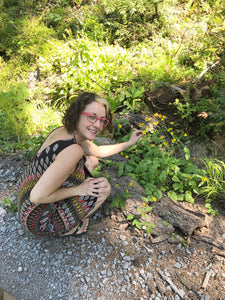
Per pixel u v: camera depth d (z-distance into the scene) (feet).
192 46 15.55
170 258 7.45
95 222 8.15
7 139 10.74
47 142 5.82
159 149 10.46
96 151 7.77
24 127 11.53
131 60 14.51
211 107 11.14
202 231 8.11
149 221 8.02
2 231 7.97
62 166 5.38
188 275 7.11
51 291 6.74
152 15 17.02
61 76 13.20
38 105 13.14
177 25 16.76
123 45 16.56
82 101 5.70
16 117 12.28
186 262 7.39
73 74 13.03
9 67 14.84
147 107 12.24
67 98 13.35
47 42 15.62
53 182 5.44
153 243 7.68
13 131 11.31
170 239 7.78
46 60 14.32
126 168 9.23
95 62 13.47
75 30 16.93
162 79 13.12
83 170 6.59
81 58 13.79
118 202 8.20
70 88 13.16
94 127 5.74
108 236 7.80
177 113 11.69
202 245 7.79
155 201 8.55
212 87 12.35
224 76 11.84
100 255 7.40
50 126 10.90
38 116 12.19
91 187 6.33
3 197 8.86
